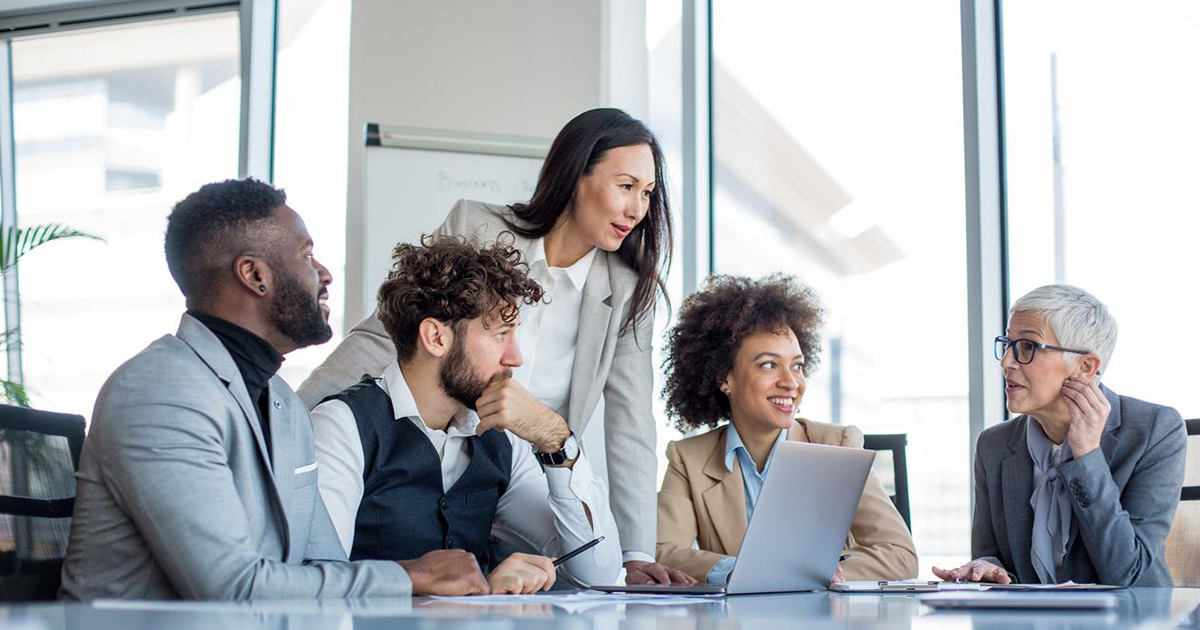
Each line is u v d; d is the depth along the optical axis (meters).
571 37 4.69
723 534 2.82
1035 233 4.20
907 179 4.52
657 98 4.84
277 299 1.81
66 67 5.80
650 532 2.63
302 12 5.48
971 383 4.25
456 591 1.67
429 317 2.01
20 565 1.77
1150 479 2.62
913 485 4.38
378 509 2.01
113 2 5.68
